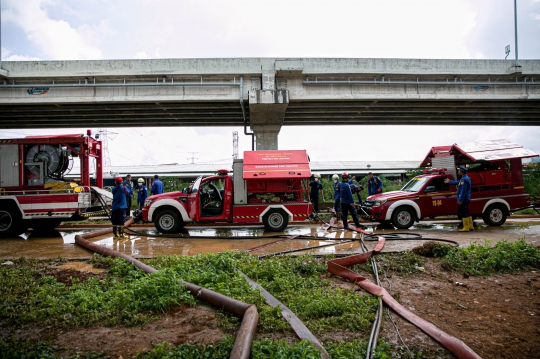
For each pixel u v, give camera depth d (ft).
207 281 19.39
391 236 34.88
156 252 30.81
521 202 43.19
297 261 23.34
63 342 13.28
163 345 12.41
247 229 45.21
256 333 13.76
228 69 74.18
